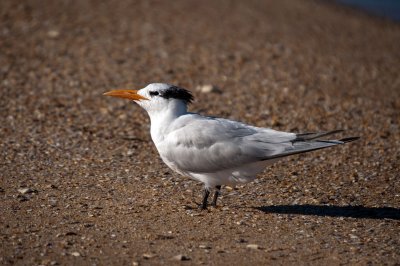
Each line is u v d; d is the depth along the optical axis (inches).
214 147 374.6
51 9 991.6
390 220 381.7
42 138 525.7
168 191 426.3
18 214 372.5
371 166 492.4
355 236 354.0
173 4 1109.1
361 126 598.9
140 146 522.3
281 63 811.4
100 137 538.6
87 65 753.0
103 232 351.6
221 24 999.0
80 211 381.7
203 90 683.4
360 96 701.3
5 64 739.4
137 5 1069.8
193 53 823.1
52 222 362.9
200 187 437.7
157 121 396.2
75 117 587.5
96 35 875.4
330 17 1222.9
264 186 444.1
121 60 776.9
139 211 386.3
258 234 355.3
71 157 485.7
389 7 1477.6
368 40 1046.4
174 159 387.9
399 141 557.9
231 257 323.6
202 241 343.3
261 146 369.7
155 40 869.2
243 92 687.7
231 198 419.5
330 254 329.4
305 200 417.4
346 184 451.5
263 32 976.9
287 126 590.6
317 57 863.7
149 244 337.4
